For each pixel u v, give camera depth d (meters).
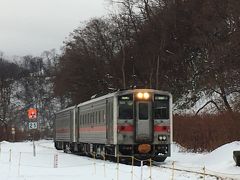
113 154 29.69
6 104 120.31
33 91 139.38
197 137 40.44
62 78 78.12
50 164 30.14
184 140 41.97
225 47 55.38
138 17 72.31
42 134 126.06
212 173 22.00
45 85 139.00
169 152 29.44
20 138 107.38
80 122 39.09
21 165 28.59
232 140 36.31
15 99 138.12
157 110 29.31
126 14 73.25
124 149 28.92
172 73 67.12
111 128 29.52
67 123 45.97
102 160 32.12
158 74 66.38
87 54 76.81
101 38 76.88
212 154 28.81
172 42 67.62
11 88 139.75
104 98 31.36
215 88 53.06
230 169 23.64
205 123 39.53
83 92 76.75
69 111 44.81
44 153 45.47
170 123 29.48
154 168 24.53
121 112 28.95
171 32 67.50
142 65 71.19
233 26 57.06
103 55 76.44
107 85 76.06
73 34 79.50
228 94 51.00
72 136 42.75
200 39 60.84
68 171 23.28
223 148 28.39
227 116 37.41
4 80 131.62
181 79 64.88
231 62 53.97
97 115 33.19
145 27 70.94
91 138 34.94
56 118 54.62
